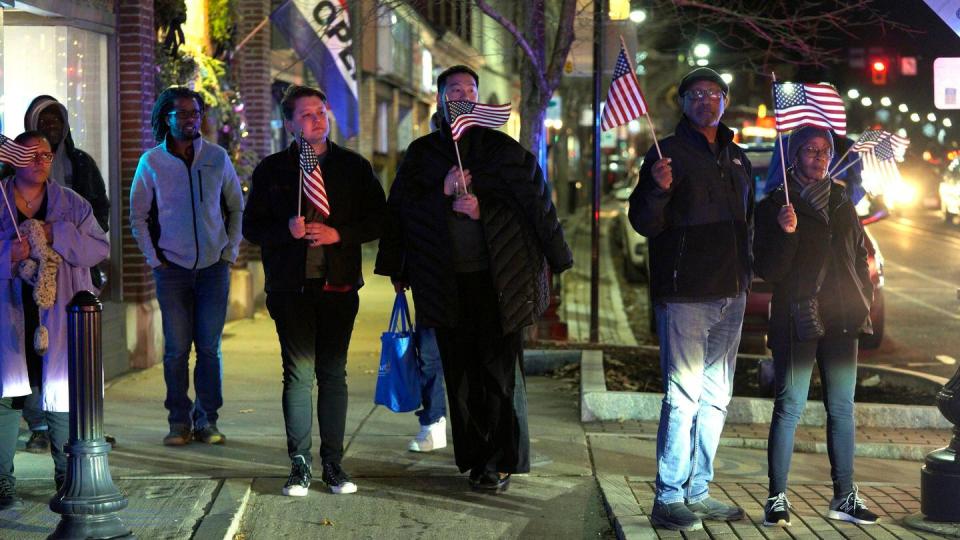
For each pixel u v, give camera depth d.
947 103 7.45
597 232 12.65
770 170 6.59
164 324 8.05
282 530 6.38
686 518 6.20
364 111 27.77
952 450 6.30
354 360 11.98
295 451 6.94
